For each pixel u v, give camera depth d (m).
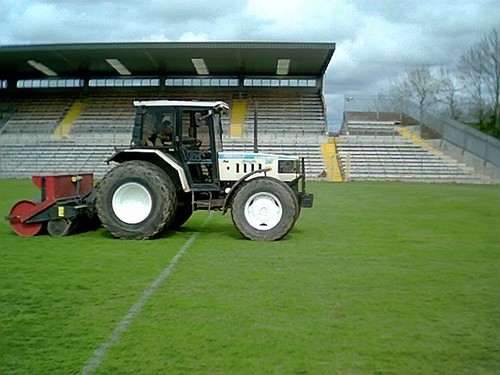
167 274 5.96
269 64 32.34
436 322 4.39
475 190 21.59
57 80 36.53
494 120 37.41
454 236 9.01
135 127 8.58
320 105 34.56
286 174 8.70
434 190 21.50
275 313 4.58
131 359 3.59
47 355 3.65
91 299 4.95
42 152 31.28
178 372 3.39
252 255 7.11
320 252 7.39
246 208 8.26
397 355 3.70
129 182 8.13
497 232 9.54
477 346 3.88
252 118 33.38
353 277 5.91
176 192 8.68
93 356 3.63
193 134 8.50
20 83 36.88
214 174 8.52
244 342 3.90
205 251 7.36
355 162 29.77
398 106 35.66
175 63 32.34
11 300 4.91
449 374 3.41
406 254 7.32
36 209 8.41
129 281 5.63
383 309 4.73
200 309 4.67
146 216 8.16
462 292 5.32
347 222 10.89
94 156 30.83
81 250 7.35
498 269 6.38
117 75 36.00
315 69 33.91
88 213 8.63
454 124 30.52
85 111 34.53
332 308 4.75
